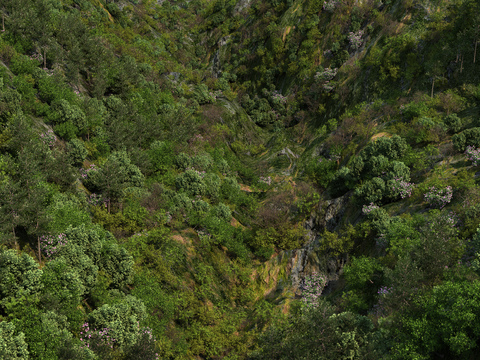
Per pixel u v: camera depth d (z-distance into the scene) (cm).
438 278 2138
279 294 3575
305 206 4459
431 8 5506
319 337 1952
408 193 3419
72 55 4534
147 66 6172
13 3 4312
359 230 3416
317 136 5947
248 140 6462
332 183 4531
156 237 3091
